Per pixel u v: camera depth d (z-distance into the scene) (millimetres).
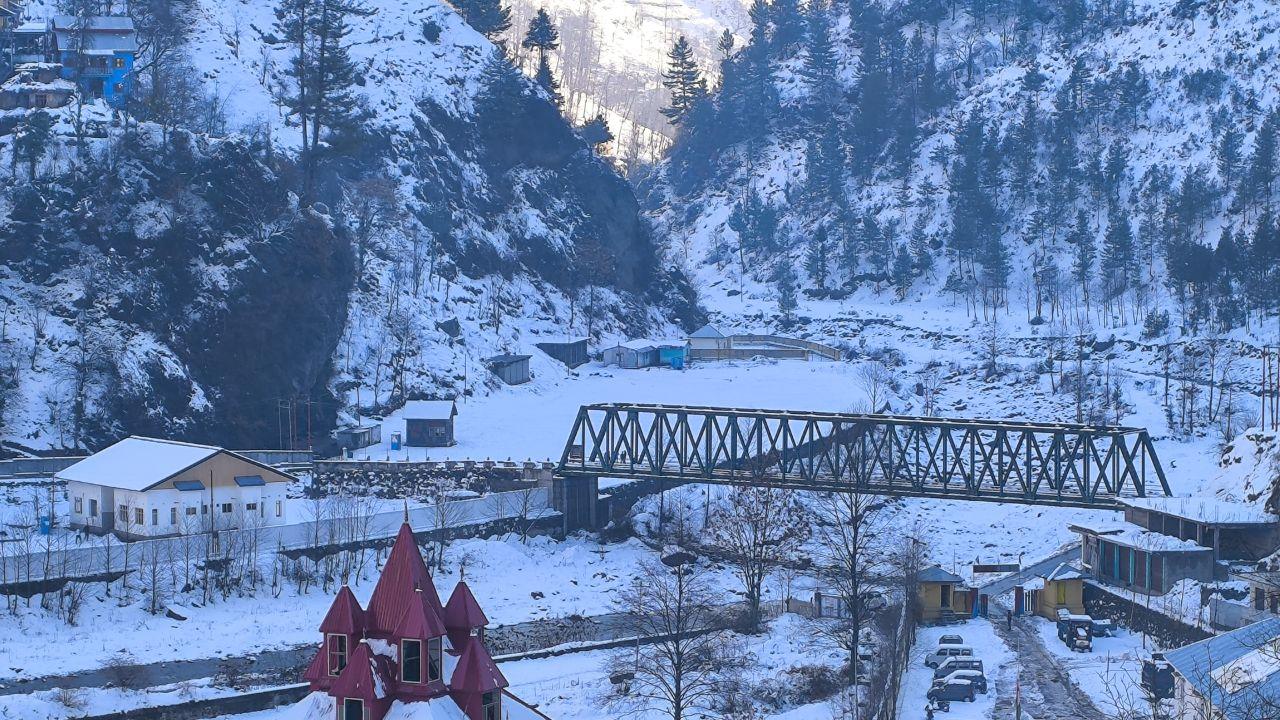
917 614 144750
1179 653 94125
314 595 151125
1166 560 143000
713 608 146875
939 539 187000
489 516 176000
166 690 116500
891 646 123750
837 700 114688
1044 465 165000
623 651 131500
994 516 196750
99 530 160125
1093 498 163375
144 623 138875
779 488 175125
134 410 194625
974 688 115062
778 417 174625
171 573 146625
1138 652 128750
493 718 75812
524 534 175250
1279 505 152625
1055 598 146625
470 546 167875
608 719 110562
